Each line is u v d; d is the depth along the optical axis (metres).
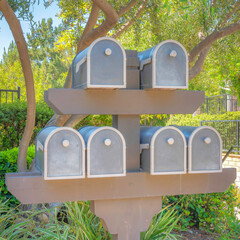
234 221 4.12
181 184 1.82
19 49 3.26
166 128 1.71
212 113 13.30
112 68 1.64
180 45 1.72
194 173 1.80
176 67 1.72
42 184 1.62
